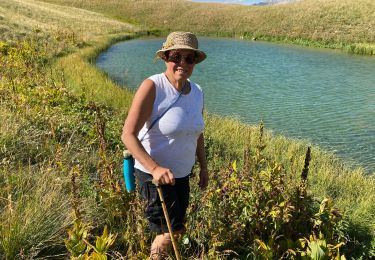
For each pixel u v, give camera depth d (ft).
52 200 7.65
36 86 18.63
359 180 14.30
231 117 25.58
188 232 7.61
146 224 7.20
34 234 6.91
